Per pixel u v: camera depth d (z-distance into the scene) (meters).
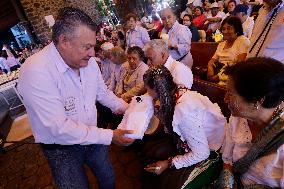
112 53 3.42
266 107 1.03
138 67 3.09
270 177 1.14
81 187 1.70
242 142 1.29
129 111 1.90
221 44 3.26
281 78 0.98
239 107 1.09
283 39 2.09
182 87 1.71
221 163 1.64
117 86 3.52
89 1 15.98
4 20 11.76
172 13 3.94
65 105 1.54
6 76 7.02
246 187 1.21
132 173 2.73
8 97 7.25
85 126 1.52
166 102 1.61
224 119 1.70
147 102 1.88
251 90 1.01
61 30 1.30
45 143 1.56
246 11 4.45
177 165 1.68
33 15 10.11
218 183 1.38
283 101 1.05
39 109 1.42
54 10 10.74
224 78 2.81
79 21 1.29
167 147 1.99
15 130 5.05
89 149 1.76
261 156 1.14
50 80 1.42
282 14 2.06
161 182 1.69
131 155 3.03
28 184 3.12
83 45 1.33
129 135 1.72
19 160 3.74
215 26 6.57
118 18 16.64
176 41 3.89
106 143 1.59
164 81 1.59
